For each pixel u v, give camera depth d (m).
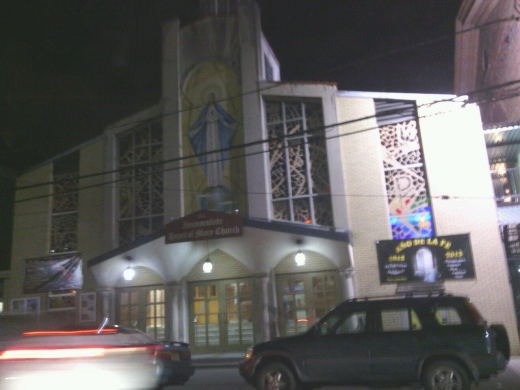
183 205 19.17
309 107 19.22
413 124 18.03
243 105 19.30
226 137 19.42
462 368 8.46
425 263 16.78
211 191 19.06
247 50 19.81
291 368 9.26
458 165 17.25
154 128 20.66
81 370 7.42
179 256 17.84
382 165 17.86
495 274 16.25
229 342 18.02
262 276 17.47
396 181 17.81
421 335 8.72
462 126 17.50
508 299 15.99
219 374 14.33
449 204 17.06
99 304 18.95
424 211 17.41
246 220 17.02
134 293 19.22
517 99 18.48
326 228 17.64
